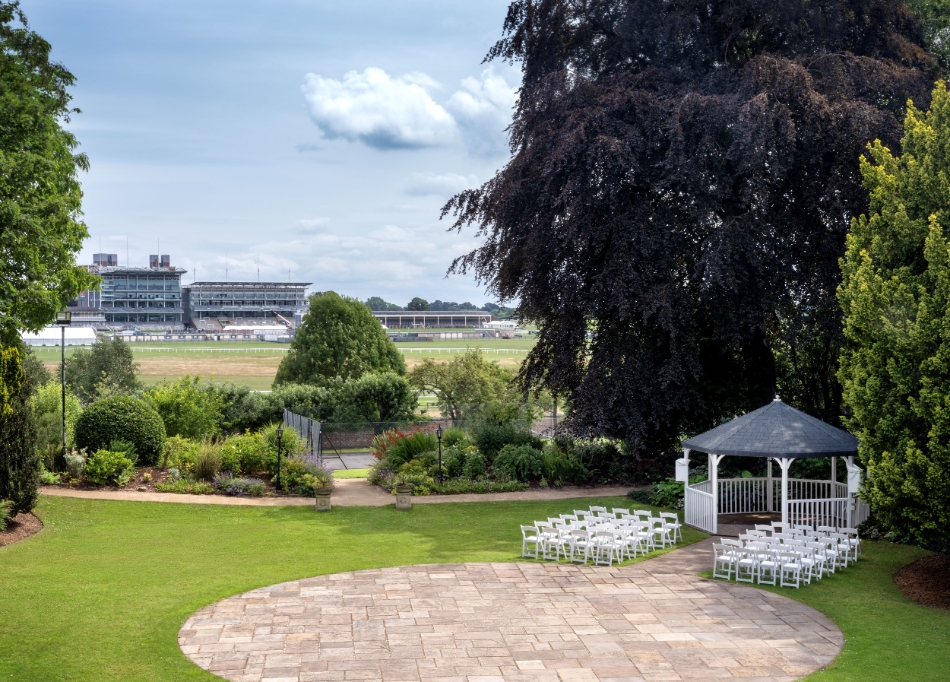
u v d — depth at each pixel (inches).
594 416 973.2
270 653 463.8
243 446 1049.5
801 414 807.7
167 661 448.1
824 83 934.4
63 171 920.3
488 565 676.1
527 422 1331.2
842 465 941.2
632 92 942.4
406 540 769.6
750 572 637.9
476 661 454.0
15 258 658.2
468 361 1828.2
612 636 497.7
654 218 949.2
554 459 1059.9
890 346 581.6
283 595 582.2
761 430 794.2
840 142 900.0
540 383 1170.0
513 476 1059.3
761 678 431.2
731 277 889.5
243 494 963.3
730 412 1096.2
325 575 639.8
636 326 1026.7
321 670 438.6
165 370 3811.5
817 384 1118.4
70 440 1051.3
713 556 713.0
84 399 1886.1
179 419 1311.5
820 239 928.3
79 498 892.0
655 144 940.6
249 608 550.3
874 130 878.4
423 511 906.7
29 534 745.6
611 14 1059.9
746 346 1088.8
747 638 495.8
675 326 947.3
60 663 440.5
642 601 572.7
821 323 935.7
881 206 629.6
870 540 768.9
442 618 531.8
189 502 905.5
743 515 898.1
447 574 645.9
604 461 1120.2
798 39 1016.9
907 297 573.3
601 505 940.6
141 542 737.0
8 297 665.6
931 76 1039.0
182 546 726.5
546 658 459.2
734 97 908.0
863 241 636.1
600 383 989.2
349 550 725.9
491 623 521.7
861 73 936.9
